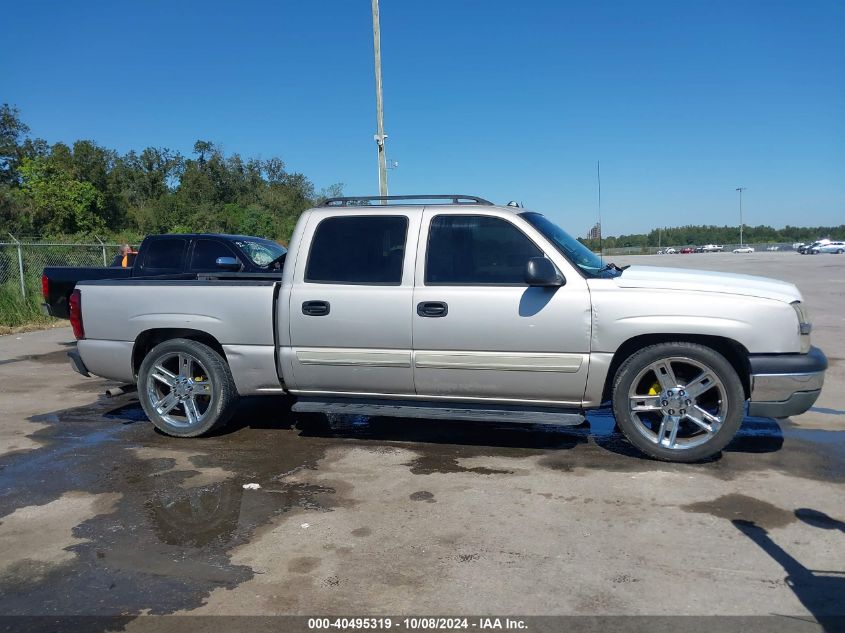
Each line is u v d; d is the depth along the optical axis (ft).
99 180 175.63
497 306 16.38
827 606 10.16
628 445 18.11
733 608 10.11
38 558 12.09
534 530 12.87
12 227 127.13
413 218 17.38
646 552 11.91
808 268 105.40
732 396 15.71
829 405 22.18
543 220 18.37
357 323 17.25
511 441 18.70
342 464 16.93
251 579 11.20
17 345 39.22
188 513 13.98
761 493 14.52
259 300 18.02
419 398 17.56
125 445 18.85
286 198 215.10
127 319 19.21
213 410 18.88
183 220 183.32
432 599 10.49
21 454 18.12
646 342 16.34
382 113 62.95
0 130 170.40
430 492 14.92
